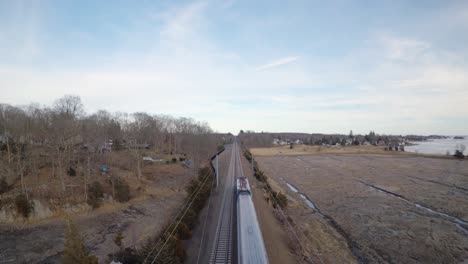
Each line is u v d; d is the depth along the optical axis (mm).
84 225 36000
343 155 159875
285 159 141625
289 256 31328
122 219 39656
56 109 55562
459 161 125375
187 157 88125
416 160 131250
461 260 33312
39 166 50656
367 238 39969
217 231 36031
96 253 29172
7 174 42156
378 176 89250
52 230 33719
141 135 78812
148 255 25047
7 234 31672
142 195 49688
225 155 129625
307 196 66312
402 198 62156
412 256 34469
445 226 44219
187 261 28359
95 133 57531
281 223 42406
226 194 56188
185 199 47750
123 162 65625
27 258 27547
